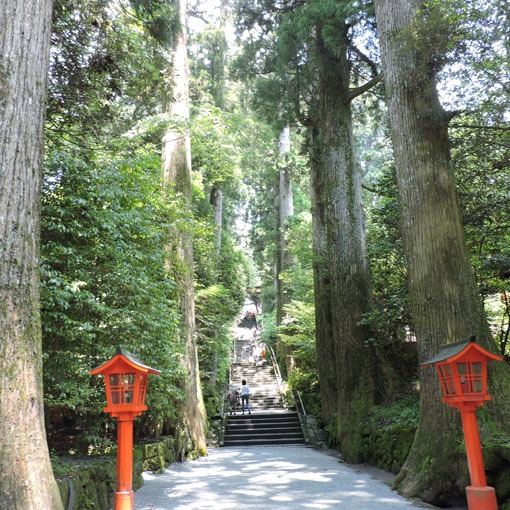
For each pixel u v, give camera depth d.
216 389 18.19
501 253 8.58
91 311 6.30
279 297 23.73
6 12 3.75
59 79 6.63
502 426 5.29
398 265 10.58
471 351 4.09
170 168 11.59
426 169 6.43
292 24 11.19
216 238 19.14
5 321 3.27
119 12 7.00
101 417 6.67
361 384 10.09
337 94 11.55
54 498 3.22
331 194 11.36
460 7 5.36
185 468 8.89
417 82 6.61
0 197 3.42
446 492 5.36
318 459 10.03
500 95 5.91
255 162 24.44
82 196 6.13
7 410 3.13
